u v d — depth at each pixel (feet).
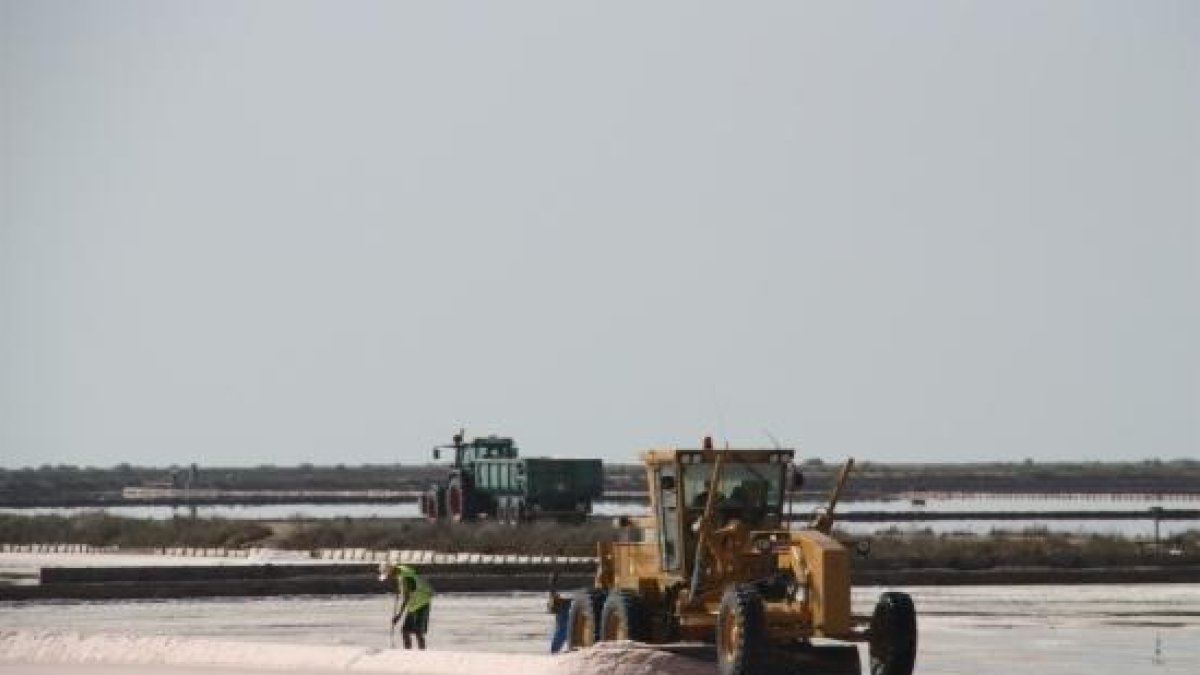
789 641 336.90
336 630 491.72
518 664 346.74
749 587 329.52
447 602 590.96
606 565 382.63
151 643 391.24
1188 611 556.10
